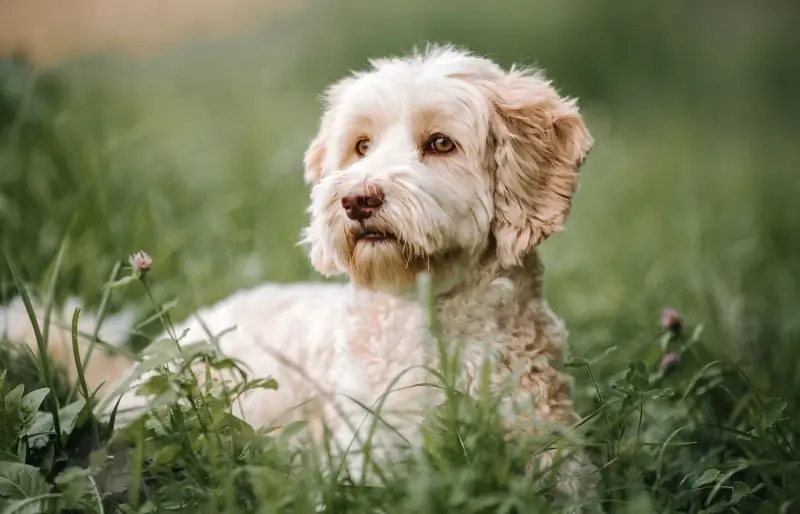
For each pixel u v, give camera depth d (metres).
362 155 5.75
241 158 11.80
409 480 4.16
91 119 12.05
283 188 10.66
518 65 6.35
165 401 4.22
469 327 5.37
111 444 4.51
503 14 22.75
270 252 8.93
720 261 9.99
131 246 8.06
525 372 5.30
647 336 7.27
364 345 5.48
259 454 4.50
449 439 4.40
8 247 7.15
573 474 4.67
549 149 5.67
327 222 5.36
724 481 4.81
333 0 22.00
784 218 12.30
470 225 5.38
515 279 5.51
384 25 21.19
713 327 7.45
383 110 5.52
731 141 17.84
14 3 15.67
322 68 18.58
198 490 4.23
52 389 4.74
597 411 4.77
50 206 8.12
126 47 18.00
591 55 21.97
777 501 4.67
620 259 10.12
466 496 4.00
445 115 5.43
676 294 8.59
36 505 4.04
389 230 5.16
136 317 6.71
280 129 13.50
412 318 5.37
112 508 4.40
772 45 24.50
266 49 19.28
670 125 18.42
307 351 6.00
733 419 5.80
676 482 5.25
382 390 5.37
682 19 24.39
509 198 5.52
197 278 7.99
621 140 16.31
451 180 5.37
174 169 11.05
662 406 5.78
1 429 4.51
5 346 5.54
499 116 5.61
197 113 14.51
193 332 6.64
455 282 5.38
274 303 6.53
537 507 4.09
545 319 5.60
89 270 7.39
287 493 4.04
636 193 13.37
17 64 9.14
